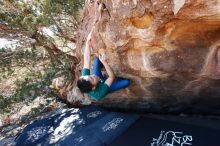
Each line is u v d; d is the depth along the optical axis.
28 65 7.70
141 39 4.20
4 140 6.66
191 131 4.76
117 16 4.22
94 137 5.33
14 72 7.99
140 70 4.64
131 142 4.95
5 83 8.10
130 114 5.70
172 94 5.08
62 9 7.24
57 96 7.87
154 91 5.13
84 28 5.74
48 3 6.70
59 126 6.11
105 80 4.87
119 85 4.90
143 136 4.97
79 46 6.13
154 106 5.58
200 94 4.88
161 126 5.07
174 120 5.21
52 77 7.30
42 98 8.17
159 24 3.85
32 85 7.16
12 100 7.17
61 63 7.56
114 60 4.75
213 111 5.20
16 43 7.64
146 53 4.36
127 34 4.27
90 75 4.56
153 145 4.74
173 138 4.73
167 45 4.13
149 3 3.79
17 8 6.81
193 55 4.14
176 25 3.84
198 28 3.83
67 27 7.96
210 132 4.63
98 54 4.94
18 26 6.95
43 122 6.38
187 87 4.78
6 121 8.20
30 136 6.02
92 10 5.26
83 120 6.05
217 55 4.08
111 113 5.95
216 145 4.36
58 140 5.61
